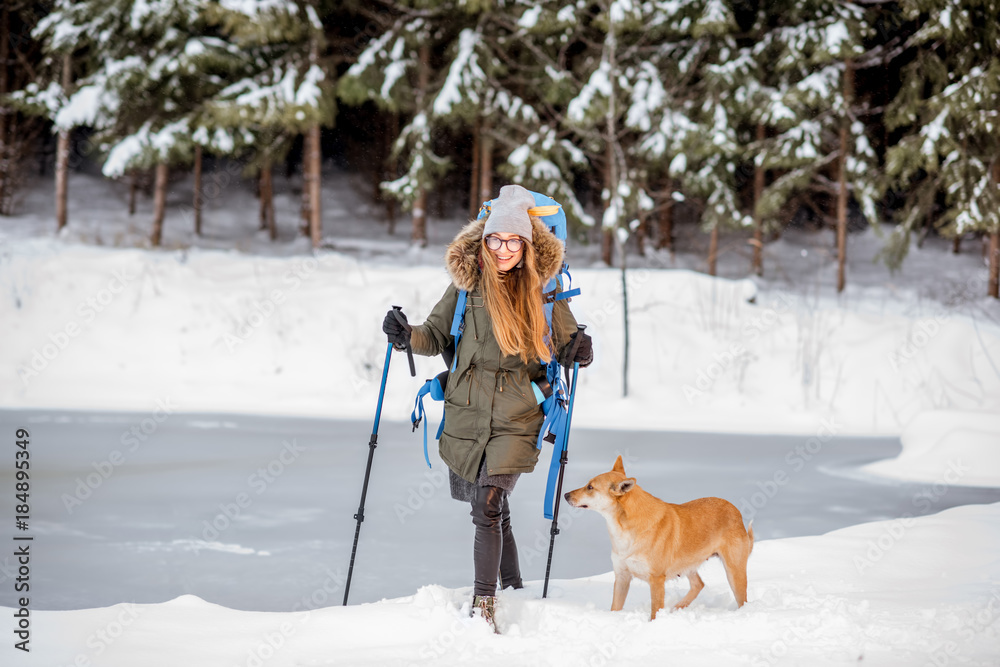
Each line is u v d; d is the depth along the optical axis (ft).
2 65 69.77
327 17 61.57
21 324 38.93
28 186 77.20
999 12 48.52
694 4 52.60
